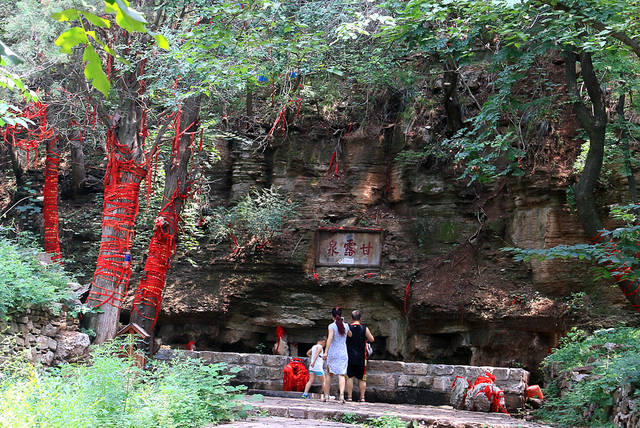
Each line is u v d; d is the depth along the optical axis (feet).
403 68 63.41
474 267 58.95
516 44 35.81
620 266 32.81
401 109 66.33
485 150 59.41
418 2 34.01
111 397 23.86
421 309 57.77
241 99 66.49
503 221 59.16
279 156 66.33
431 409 40.83
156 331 63.41
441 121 63.82
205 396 30.09
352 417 32.76
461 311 56.59
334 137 67.31
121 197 47.19
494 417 38.32
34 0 40.52
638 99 48.24
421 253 61.67
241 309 62.59
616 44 36.32
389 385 46.73
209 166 62.64
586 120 40.57
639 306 37.91
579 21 34.88
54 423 19.70
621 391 32.14
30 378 24.18
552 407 42.16
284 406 34.88
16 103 42.19
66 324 38.19
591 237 40.83
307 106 67.10
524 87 59.00
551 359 47.39
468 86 59.88
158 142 49.88
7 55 8.39
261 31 40.93
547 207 55.93
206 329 63.05
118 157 47.47
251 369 47.47
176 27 49.39
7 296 31.24
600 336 45.98
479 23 37.11
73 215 69.05
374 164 66.23
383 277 60.90
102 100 47.37
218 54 41.42
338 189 65.67
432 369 46.50
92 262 65.87
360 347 42.32
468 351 57.77
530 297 55.52
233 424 28.37
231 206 66.13
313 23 43.93
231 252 63.46
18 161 72.08
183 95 41.11
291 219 63.87
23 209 64.69
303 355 64.18
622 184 53.47
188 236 61.52
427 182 63.00
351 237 62.85
